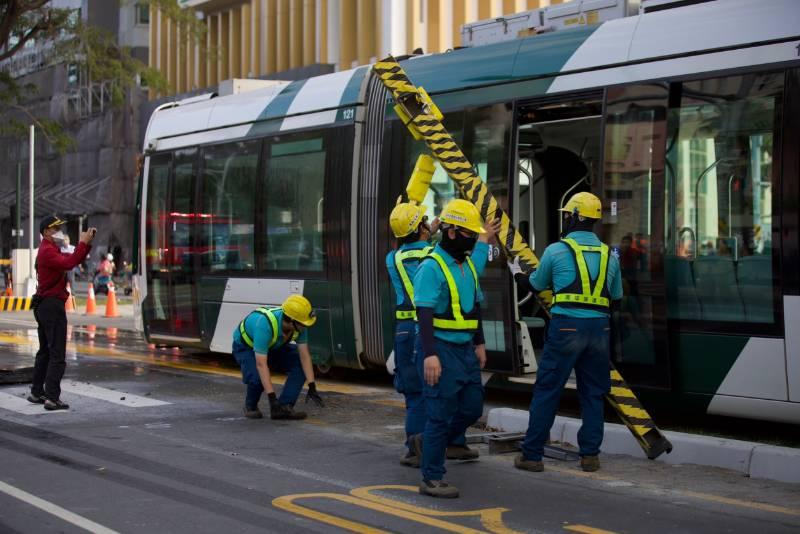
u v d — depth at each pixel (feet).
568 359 34.81
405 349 35.94
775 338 39.70
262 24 215.92
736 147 41.14
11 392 54.85
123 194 264.31
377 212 56.90
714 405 41.75
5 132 119.75
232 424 45.96
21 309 134.10
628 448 38.68
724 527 28.60
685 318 42.55
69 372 65.82
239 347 47.93
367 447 40.60
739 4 41.96
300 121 62.39
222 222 68.59
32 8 71.51
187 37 108.58
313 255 60.80
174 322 73.15
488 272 50.39
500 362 49.98
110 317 122.52
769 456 34.78
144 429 44.55
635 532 28.14
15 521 29.25
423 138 43.37
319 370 61.72
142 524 28.94
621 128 45.03
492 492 32.81
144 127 260.21
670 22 44.01
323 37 196.13
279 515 29.94
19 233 172.76
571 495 32.45
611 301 36.04
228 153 68.44
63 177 283.38
